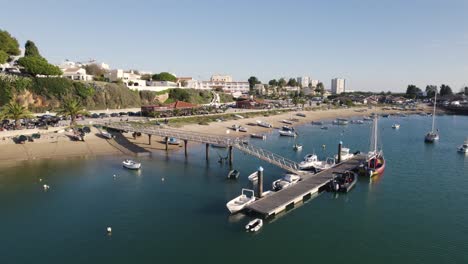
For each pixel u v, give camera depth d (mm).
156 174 71000
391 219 50062
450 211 53281
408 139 125250
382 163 77188
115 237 43375
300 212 52188
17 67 147250
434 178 71438
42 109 129625
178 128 120250
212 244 41938
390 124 176625
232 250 40625
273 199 53969
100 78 183500
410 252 40781
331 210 53156
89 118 122188
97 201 55344
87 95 145625
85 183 64250
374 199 58188
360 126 164000
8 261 37562
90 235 43812
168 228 45969
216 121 139750
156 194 58938
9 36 143750
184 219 48781
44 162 78250
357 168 73625
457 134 139625
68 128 97688
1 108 108688
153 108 141000
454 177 72188
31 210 51375
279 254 39844
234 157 88000
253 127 141000
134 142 96938
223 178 69062
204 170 74938
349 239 43781
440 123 182375
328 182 63031
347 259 39062
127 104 165000
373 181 68625
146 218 49031
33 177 67250
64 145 88438
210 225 46969
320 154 95875
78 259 38188
